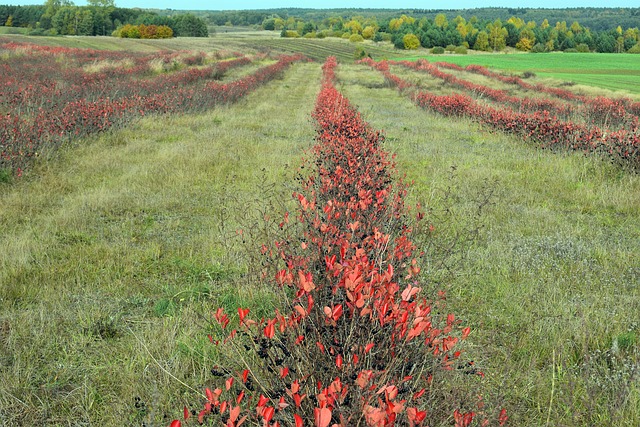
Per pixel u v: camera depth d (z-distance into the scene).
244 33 195.62
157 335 4.34
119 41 88.12
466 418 2.59
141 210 8.08
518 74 54.72
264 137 14.56
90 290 5.36
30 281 5.47
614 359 4.01
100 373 3.95
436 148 13.30
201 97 19.78
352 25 174.00
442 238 6.34
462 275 5.56
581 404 3.55
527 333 4.48
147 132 14.34
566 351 4.19
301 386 2.69
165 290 5.34
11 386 3.74
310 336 3.11
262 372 3.17
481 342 4.34
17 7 136.88
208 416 3.09
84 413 3.48
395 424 2.48
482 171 10.65
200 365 3.86
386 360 2.78
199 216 7.89
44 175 9.53
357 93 30.28
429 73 48.34
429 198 8.72
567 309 4.91
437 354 2.94
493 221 7.64
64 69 31.38
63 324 4.66
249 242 6.20
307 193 6.87
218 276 5.74
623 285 5.53
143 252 6.34
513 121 15.23
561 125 12.88
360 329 2.80
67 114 12.91
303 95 28.58
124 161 11.01
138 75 33.03
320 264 3.89
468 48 137.88
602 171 10.44
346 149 7.84
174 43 93.25
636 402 3.50
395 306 2.60
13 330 4.40
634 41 134.25
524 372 3.89
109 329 4.56
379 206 5.28
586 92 39.25
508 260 6.10
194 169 10.37
